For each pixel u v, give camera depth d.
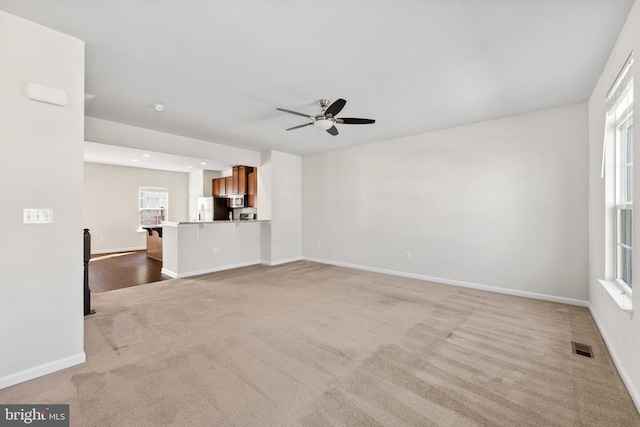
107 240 7.58
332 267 5.73
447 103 3.41
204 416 1.61
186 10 1.85
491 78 2.78
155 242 6.64
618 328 2.13
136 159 6.58
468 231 4.25
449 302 3.59
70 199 2.12
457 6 1.80
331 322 2.96
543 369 2.10
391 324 2.91
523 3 1.77
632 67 1.86
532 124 3.71
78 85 2.16
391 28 2.04
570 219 3.48
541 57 2.40
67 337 2.10
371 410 1.67
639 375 1.69
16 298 1.90
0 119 1.84
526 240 3.78
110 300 3.66
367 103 3.42
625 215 2.45
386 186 5.16
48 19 1.95
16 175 1.90
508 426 1.55
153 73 2.70
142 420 1.58
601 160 2.81
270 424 1.56
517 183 3.84
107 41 2.20
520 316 3.12
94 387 1.87
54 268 2.05
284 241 6.22
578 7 1.80
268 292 4.03
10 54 1.88
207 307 3.40
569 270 3.50
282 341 2.54
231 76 2.76
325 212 6.13
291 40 2.19
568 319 3.02
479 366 2.14
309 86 2.97
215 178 8.39
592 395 1.81
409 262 4.89
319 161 6.22
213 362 2.18
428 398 1.78
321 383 1.93
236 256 5.78
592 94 3.11
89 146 5.07
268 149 5.93
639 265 1.72
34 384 1.89
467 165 4.24
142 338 2.58
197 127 4.37
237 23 1.99
